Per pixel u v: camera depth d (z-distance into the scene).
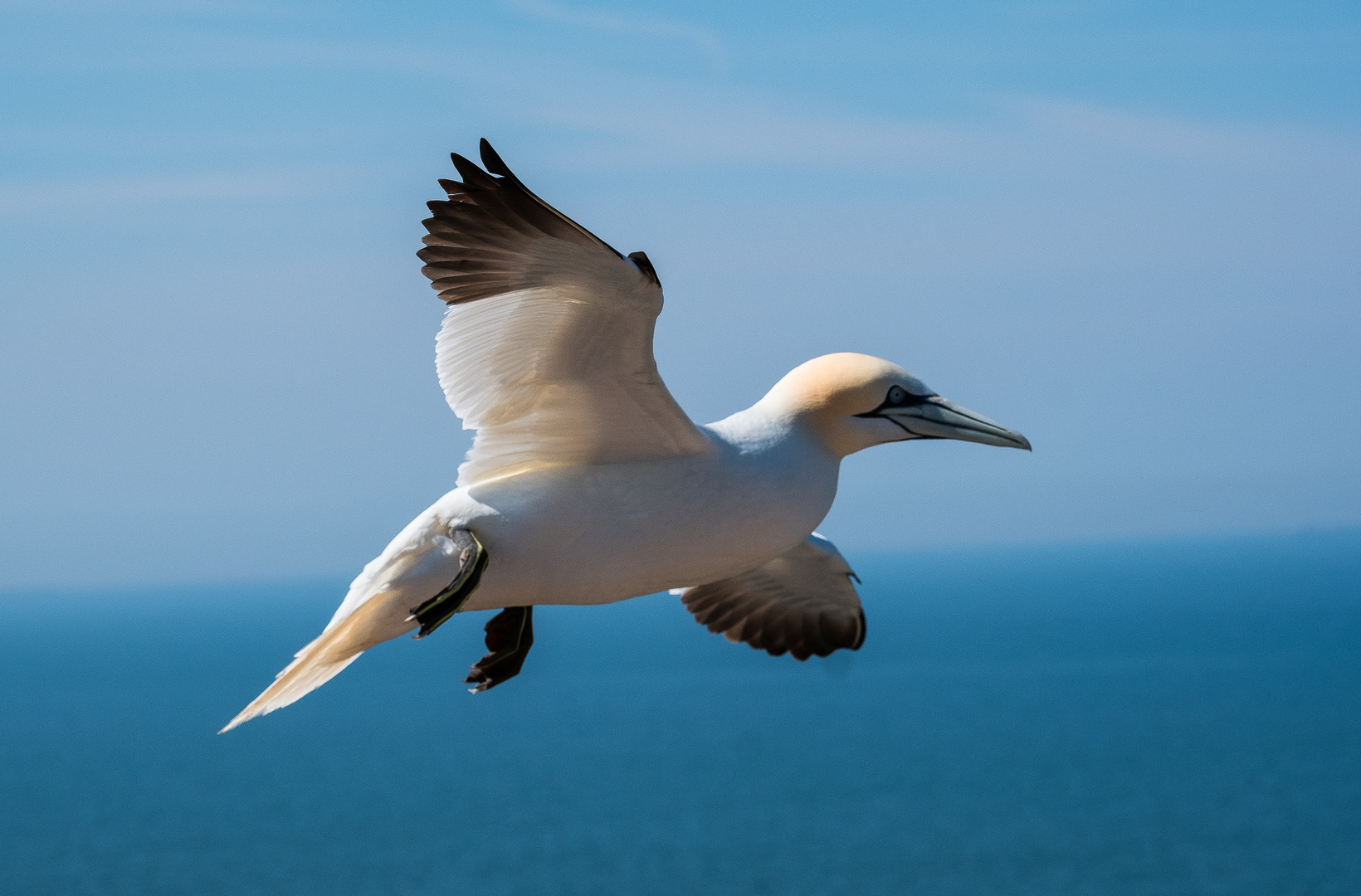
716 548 6.09
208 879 61.28
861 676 149.25
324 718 128.25
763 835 67.75
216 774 93.69
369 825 74.00
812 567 8.23
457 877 60.81
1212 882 54.25
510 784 86.12
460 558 5.81
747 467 6.10
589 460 5.99
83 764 99.44
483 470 6.02
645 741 104.38
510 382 5.77
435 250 5.49
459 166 5.24
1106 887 54.59
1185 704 110.56
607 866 62.16
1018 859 60.28
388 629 6.03
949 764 87.31
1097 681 131.12
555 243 5.28
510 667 6.63
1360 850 58.94
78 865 64.50
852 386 6.30
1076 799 73.81
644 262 5.26
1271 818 66.50
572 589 6.02
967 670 150.75
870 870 59.19
